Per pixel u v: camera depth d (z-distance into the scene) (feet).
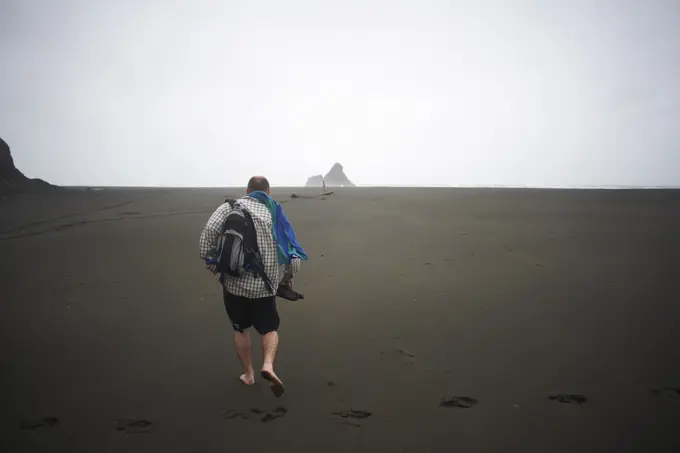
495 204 46.98
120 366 9.93
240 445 6.97
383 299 14.83
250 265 8.09
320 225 32.48
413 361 10.08
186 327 12.42
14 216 38.06
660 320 12.26
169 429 7.43
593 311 13.14
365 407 8.11
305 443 7.00
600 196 54.54
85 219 36.19
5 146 75.00
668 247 22.12
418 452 6.70
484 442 6.93
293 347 11.05
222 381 9.26
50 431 7.35
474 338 11.34
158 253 22.66
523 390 8.61
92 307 14.16
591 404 8.01
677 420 7.41
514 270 18.25
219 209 8.57
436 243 24.50
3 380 9.20
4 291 15.90
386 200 56.03
